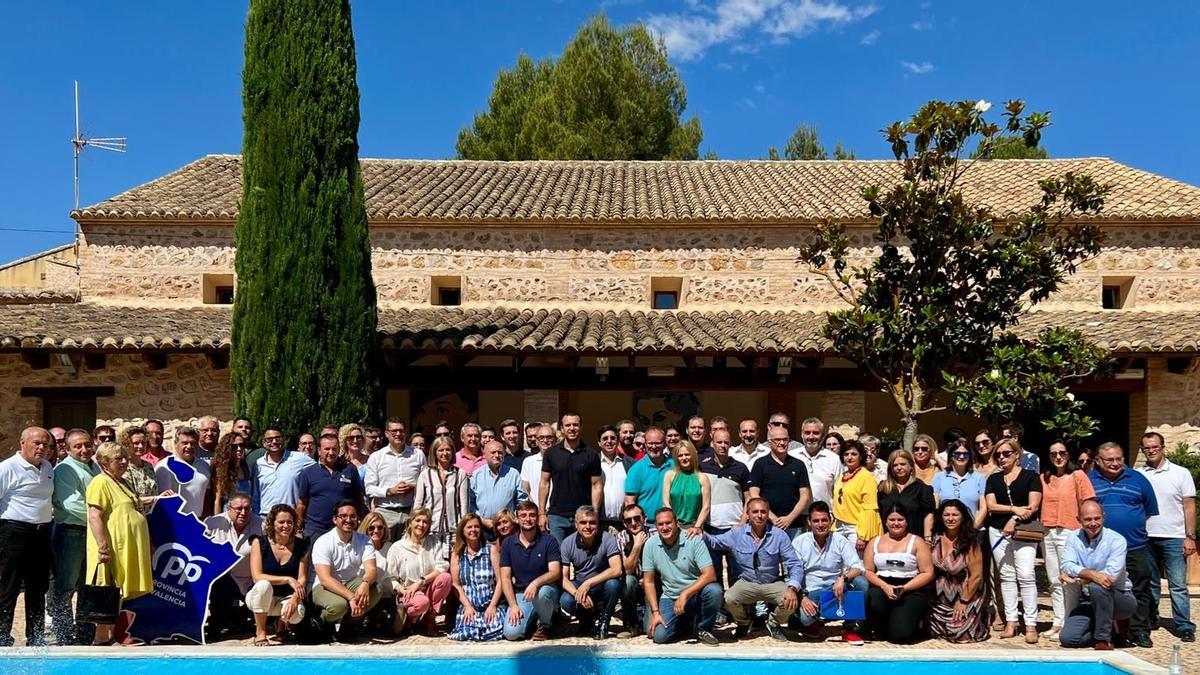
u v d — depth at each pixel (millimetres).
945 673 6090
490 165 17109
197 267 13281
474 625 6926
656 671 6117
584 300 13609
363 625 7062
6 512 6402
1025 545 7055
